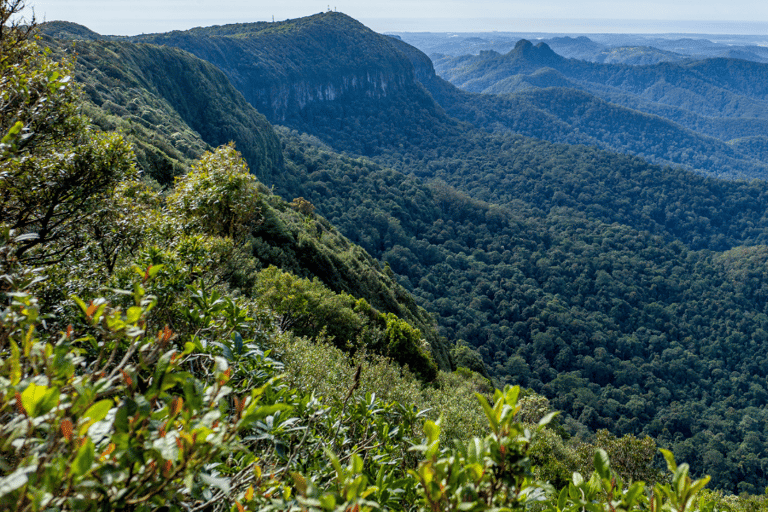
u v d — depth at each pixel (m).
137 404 1.01
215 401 1.12
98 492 0.91
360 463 1.11
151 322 2.64
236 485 1.54
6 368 1.11
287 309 8.45
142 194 6.42
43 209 4.34
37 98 4.12
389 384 8.67
